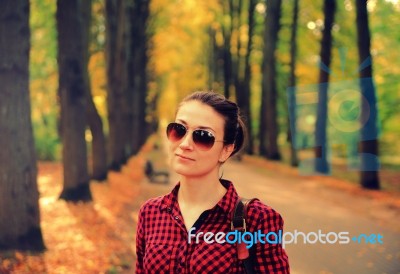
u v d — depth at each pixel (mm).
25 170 7328
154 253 1671
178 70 46281
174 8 30172
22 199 7246
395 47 23797
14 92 7184
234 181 20000
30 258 6906
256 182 19766
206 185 1689
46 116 32688
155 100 51219
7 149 7168
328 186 18078
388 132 27531
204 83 48906
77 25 12297
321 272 7020
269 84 30406
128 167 23734
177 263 1638
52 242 8078
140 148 37406
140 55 30141
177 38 35000
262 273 1658
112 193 14672
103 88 28500
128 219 10883
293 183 19438
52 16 21938
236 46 38781
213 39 42812
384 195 15234
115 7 19656
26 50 7293
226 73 39188
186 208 1710
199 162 1630
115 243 8438
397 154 30062
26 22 7285
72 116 12547
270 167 27016
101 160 17000
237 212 1644
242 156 31656
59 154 27344
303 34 31219
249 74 36031
